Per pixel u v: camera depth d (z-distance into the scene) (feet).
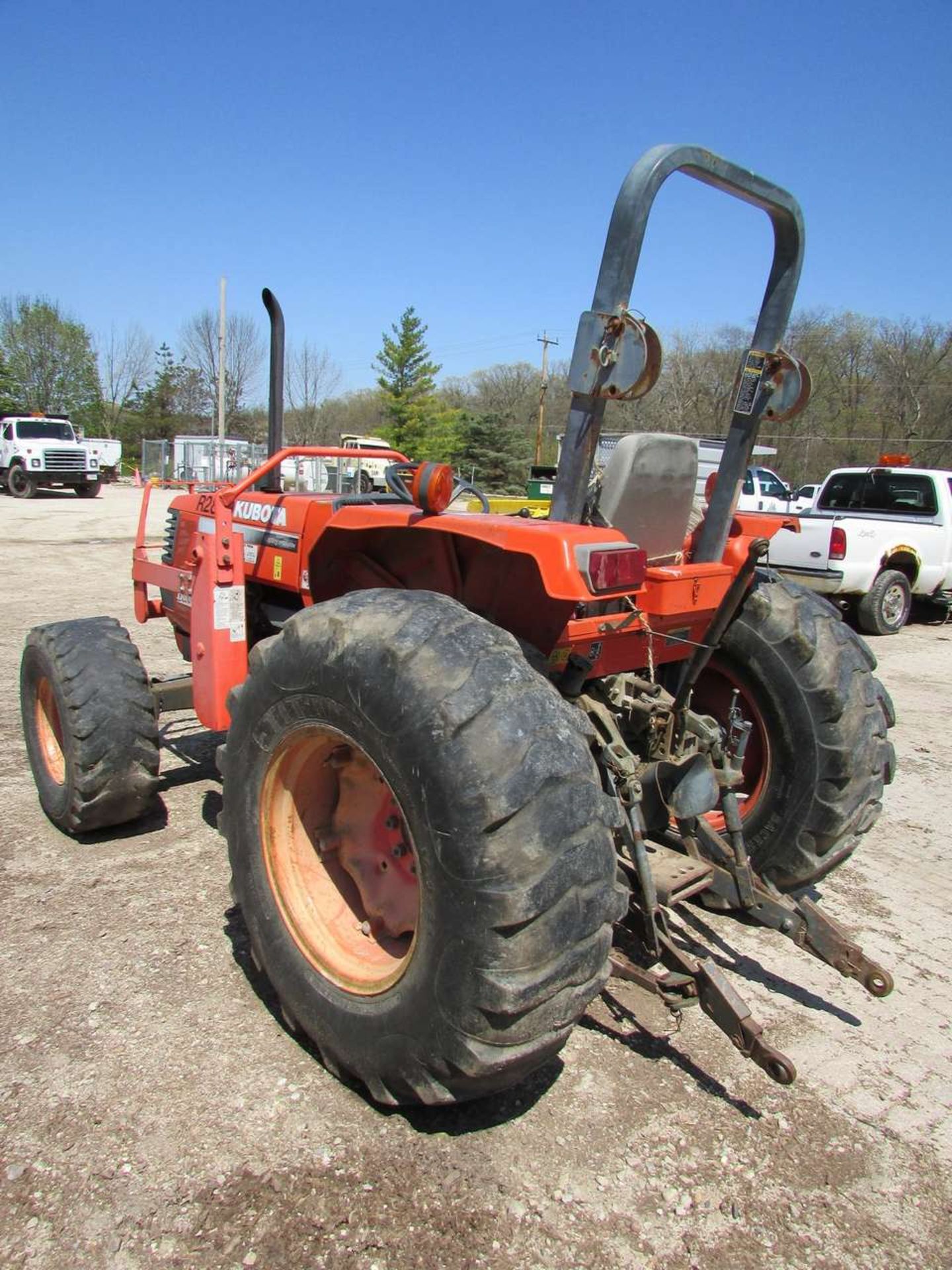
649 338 7.20
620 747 8.01
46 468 83.41
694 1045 8.36
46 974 8.78
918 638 33.63
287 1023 7.98
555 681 8.77
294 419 194.29
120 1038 7.88
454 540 9.04
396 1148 6.81
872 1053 8.48
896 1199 6.70
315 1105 7.21
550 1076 7.80
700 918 10.90
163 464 106.83
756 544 7.59
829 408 157.38
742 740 8.50
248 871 8.06
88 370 200.75
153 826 12.35
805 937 8.37
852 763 9.92
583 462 7.93
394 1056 6.57
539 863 5.88
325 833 8.05
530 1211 6.32
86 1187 6.28
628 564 7.19
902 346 151.84
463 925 5.95
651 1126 7.27
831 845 10.21
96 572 37.14
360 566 10.21
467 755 5.97
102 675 11.11
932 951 10.61
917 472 36.19
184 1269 5.72
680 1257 6.06
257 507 11.25
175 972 8.91
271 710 7.57
